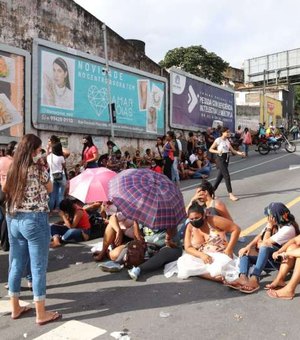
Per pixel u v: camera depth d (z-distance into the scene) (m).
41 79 13.30
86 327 4.06
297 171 14.87
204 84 23.19
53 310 4.48
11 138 12.36
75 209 7.02
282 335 3.85
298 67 39.41
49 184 4.21
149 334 3.90
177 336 3.86
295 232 5.12
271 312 4.32
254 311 4.35
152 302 4.62
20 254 4.25
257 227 7.45
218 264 5.11
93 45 15.58
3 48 12.10
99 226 7.34
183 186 13.09
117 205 5.41
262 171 15.36
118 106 16.72
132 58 17.72
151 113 18.70
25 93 12.76
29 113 12.88
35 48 13.09
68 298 4.80
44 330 4.04
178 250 5.71
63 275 5.56
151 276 5.40
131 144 17.58
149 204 5.29
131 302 4.63
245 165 17.53
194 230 5.52
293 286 4.66
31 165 4.09
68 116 14.32
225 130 10.02
